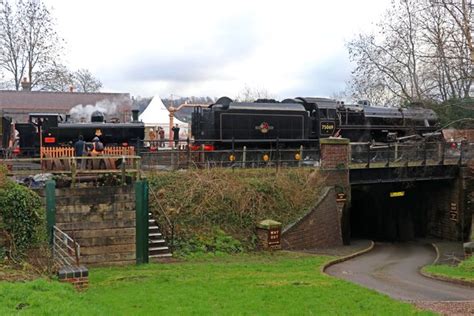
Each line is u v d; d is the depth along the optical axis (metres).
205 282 12.15
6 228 12.79
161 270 13.98
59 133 24.75
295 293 11.16
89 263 14.90
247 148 25.97
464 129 31.03
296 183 21.48
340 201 22.59
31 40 45.38
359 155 24.05
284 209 20.42
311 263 16.47
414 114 32.06
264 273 13.83
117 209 15.19
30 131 24.80
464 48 18.89
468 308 10.62
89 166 16.23
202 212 18.70
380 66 37.25
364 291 11.61
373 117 30.70
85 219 14.88
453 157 27.31
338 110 29.52
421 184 29.47
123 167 15.55
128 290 11.02
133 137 25.91
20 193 13.04
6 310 7.84
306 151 23.09
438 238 28.55
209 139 25.42
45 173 15.37
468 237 27.08
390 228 30.09
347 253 20.14
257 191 20.30
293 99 29.17
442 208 28.45
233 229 18.91
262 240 18.75
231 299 10.42
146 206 15.47
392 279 14.81
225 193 19.45
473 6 18.08
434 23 32.81
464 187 27.27
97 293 10.51
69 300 8.93
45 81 46.56
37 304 8.36
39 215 13.33
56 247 13.27
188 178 19.48
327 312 9.64
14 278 10.15
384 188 28.81
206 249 17.41
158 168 20.83
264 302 10.27
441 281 14.55
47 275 11.24
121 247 15.23
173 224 17.55
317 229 20.98
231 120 25.38
